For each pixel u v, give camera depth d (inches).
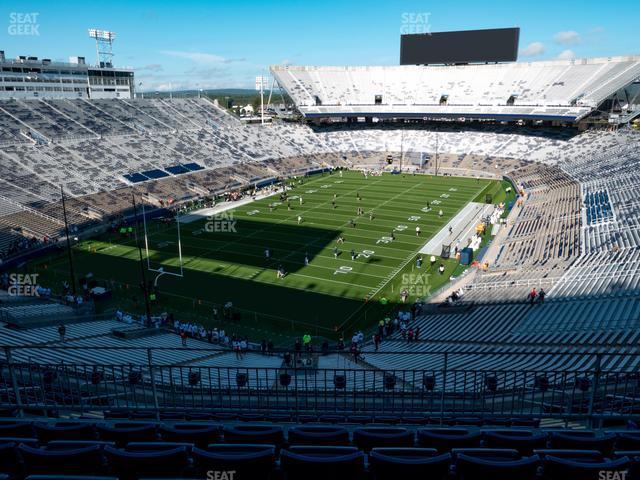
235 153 2849.4
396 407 399.5
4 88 3075.8
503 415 320.5
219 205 2180.1
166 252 1579.7
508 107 3009.4
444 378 330.0
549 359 689.6
